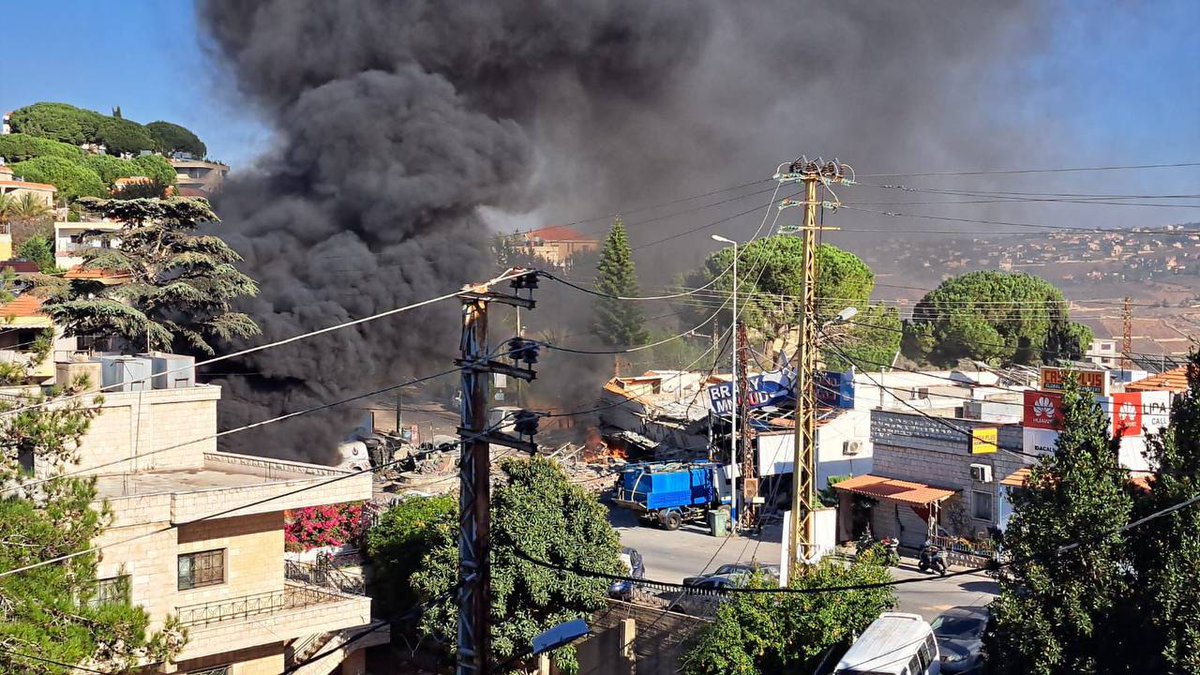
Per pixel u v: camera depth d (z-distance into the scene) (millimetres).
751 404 48562
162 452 24250
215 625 20859
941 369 84312
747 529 41531
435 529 26797
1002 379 56656
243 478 23578
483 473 16641
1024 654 18609
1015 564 18828
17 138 114562
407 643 28234
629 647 26062
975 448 35344
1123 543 18438
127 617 16672
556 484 26125
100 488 22078
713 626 23516
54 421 18281
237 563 21859
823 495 39156
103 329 35688
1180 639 17375
